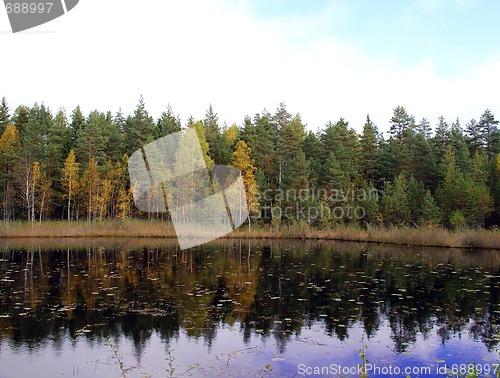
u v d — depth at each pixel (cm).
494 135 4644
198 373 616
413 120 5097
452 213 3272
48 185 3666
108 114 5600
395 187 3528
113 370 624
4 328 830
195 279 1375
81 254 2030
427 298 1113
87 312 949
